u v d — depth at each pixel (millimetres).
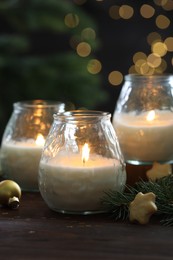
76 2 1966
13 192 640
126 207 599
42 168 629
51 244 521
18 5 1427
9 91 1391
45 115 750
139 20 2090
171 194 602
